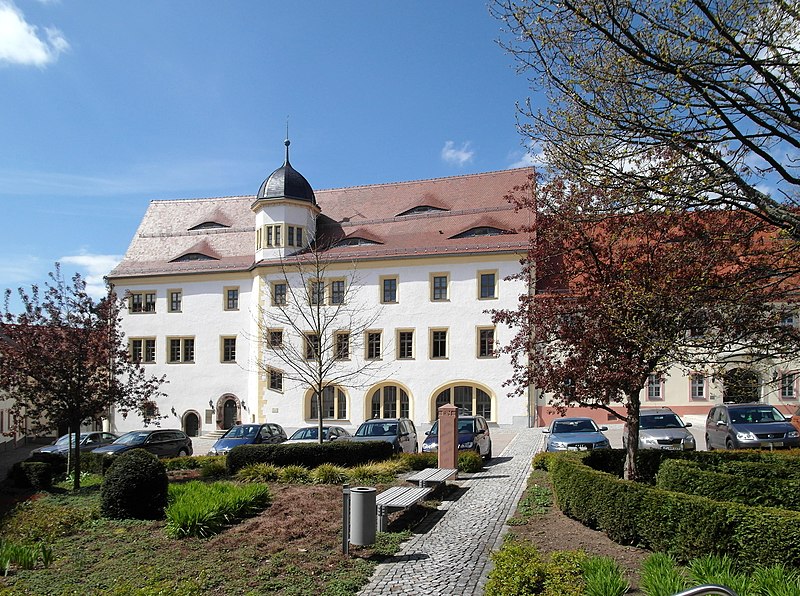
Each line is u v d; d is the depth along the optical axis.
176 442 26.59
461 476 17.38
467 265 36.41
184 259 44.44
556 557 7.36
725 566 6.90
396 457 19.50
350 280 38.25
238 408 41.53
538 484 14.70
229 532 10.66
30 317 17.86
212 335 42.44
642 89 8.15
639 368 12.16
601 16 7.85
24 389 17.91
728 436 20.25
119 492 12.28
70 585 8.38
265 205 40.53
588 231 12.87
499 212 38.84
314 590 7.76
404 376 36.84
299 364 38.34
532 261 13.65
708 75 7.70
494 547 9.45
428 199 41.31
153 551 9.76
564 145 9.01
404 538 10.20
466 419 21.39
